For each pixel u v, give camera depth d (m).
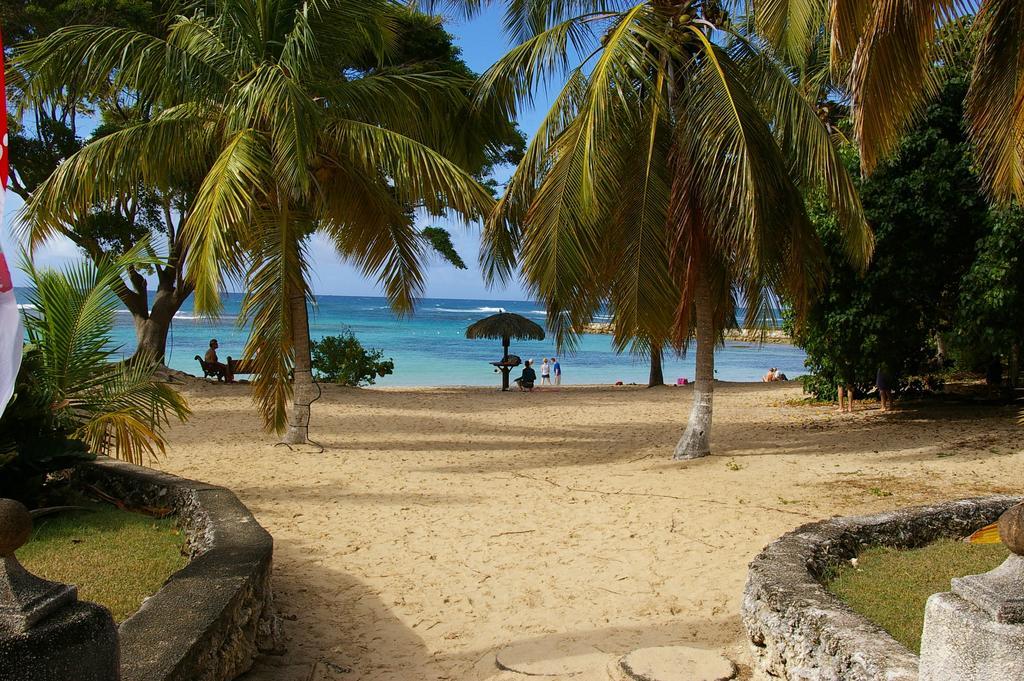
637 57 8.81
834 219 11.43
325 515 7.52
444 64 17.88
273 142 9.56
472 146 11.90
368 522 7.26
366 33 11.01
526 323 22.59
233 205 8.85
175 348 41.56
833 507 7.54
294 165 8.95
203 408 15.57
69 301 6.86
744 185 8.15
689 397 19.28
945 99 11.22
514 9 11.25
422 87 11.03
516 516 7.47
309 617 4.88
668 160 9.28
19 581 2.41
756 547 6.29
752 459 10.00
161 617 3.42
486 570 5.83
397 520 7.34
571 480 9.20
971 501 5.92
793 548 4.61
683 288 9.41
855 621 3.33
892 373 14.16
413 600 5.21
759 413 15.51
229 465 9.99
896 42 5.31
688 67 9.50
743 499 7.96
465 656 4.36
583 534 6.80
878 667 2.91
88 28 9.39
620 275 9.24
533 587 5.46
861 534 5.16
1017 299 10.84
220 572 3.98
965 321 11.30
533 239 9.04
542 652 4.38
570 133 9.04
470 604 5.14
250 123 9.95
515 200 9.87
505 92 10.32
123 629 3.29
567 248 8.77
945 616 2.49
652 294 9.05
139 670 2.92
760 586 3.93
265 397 9.95
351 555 6.20
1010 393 14.56
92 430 6.85
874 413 14.24
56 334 6.79
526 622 4.84
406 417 15.09
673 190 9.05
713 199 8.61
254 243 9.93
